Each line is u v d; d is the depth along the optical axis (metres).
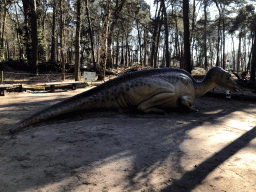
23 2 21.31
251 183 2.21
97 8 28.45
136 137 3.71
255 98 8.69
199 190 2.08
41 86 11.49
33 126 4.34
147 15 28.48
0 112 5.74
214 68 6.16
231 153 3.02
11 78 16.52
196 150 3.12
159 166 2.60
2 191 2.07
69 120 4.77
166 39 27.33
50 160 2.78
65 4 17.42
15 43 39.16
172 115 5.48
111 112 5.48
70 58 35.66
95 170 2.50
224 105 7.69
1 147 3.24
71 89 12.38
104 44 17.16
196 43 51.72
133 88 5.26
